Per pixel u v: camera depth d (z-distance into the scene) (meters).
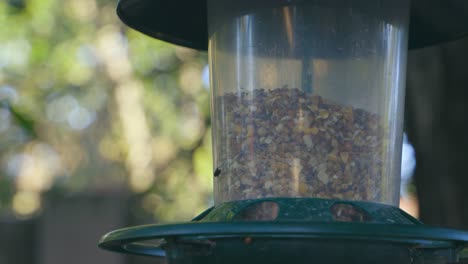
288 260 2.52
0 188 10.70
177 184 9.77
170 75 9.55
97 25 9.63
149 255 2.96
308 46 2.75
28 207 10.95
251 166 2.75
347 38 2.77
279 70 2.76
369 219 2.65
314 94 2.73
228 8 2.87
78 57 9.62
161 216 9.73
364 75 2.78
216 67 2.90
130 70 9.62
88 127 10.56
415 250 2.69
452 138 4.39
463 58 4.38
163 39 3.20
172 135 9.72
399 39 2.90
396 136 2.86
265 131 2.75
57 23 9.54
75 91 9.86
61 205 7.27
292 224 2.32
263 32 2.79
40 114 9.62
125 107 9.83
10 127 10.09
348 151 2.72
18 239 7.58
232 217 2.62
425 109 4.46
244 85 2.80
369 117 2.77
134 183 9.75
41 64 9.50
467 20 3.10
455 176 4.37
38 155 10.95
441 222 4.38
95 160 10.52
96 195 7.29
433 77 4.45
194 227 2.39
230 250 2.56
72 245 7.23
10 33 9.29
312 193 2.68
